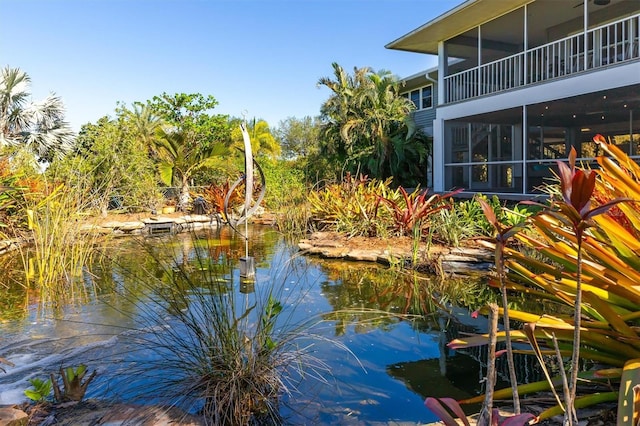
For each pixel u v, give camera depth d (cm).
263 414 223
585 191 110
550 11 1119
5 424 198
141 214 1100
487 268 543
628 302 202
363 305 414
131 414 215
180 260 638
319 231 894
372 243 698
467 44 1327
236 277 521
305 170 1579
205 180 1423
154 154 1324
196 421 211
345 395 241
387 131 1597
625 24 1052
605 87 862
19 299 440
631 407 145
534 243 226
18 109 1288
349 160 1617
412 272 553
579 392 211
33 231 578
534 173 1275
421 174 1620
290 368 271
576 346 125
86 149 1062
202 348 250
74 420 209
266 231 1002
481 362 282
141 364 267
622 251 203
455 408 115
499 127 1379
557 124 1304
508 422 111
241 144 1694
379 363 283
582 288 201
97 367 274
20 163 798
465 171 1406
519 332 211
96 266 600
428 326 353
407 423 213
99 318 373
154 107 1712
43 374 268
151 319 332
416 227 630
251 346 252
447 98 1313
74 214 606
